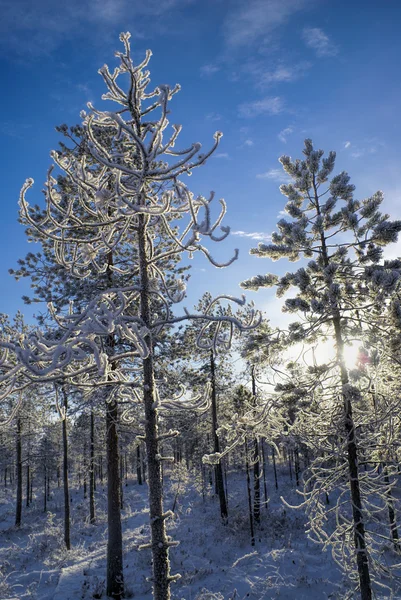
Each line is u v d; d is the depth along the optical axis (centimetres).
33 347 447
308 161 1002
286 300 891
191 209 561
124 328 500
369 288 859
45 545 2027
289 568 1424
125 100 668
